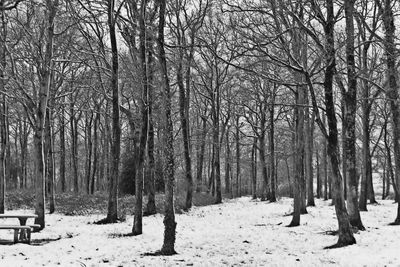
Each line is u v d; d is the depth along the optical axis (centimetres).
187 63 2656
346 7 1452
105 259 1094
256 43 1362
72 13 1872
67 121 4306
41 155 1688
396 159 1928
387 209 2673
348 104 1638
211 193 4344
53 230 1642
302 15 1694
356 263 1059
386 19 1758
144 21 1645
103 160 4588
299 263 1069
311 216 2216
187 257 1147
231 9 1483
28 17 1894
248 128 4788
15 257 1104
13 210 2394
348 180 1683
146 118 1574
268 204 3114
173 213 1212
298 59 1609
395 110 1947
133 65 2252
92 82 2853
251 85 3616
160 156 3384
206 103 4147
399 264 1026
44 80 1694
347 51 1584
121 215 2114
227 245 1361
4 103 2169
